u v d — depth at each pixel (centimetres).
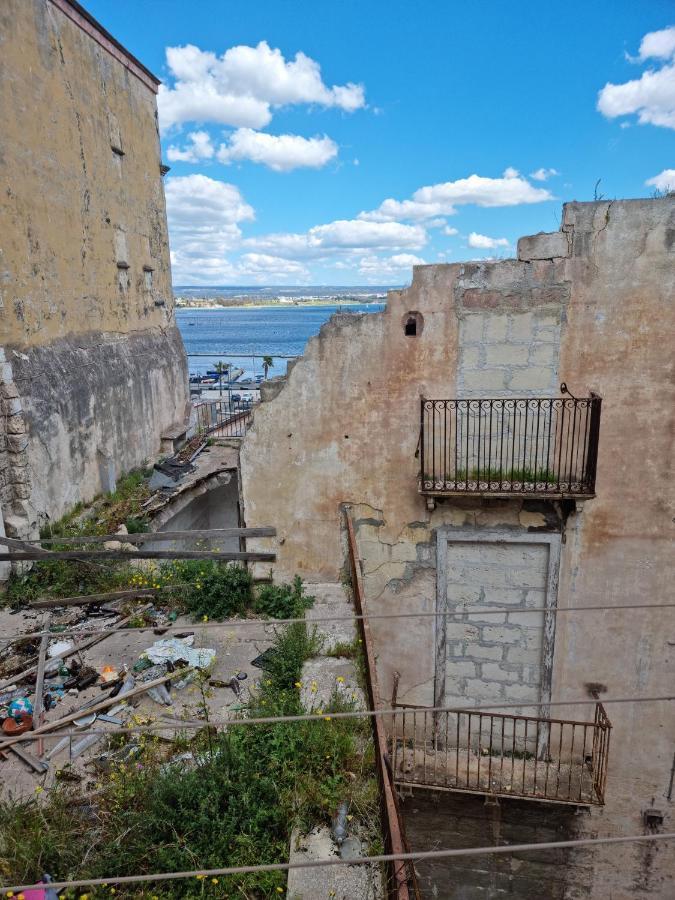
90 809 520
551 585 760
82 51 1219
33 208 1038
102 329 1320
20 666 724
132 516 1141
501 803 759
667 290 683
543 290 702
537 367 722
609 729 701
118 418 1338
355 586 715
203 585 856
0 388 924
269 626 801
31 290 1033
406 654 812
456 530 773
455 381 743
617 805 788
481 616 790
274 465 807
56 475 1061
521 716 721
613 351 705
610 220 678
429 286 723
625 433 718
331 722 582
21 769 573
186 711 637
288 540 829
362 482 791
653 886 794
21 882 440
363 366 757
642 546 739
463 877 787
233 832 485
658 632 757
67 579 907
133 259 1497
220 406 2155
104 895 440
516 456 745
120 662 736
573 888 789
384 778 438
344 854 475
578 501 718
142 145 1555
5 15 957
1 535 912
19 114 995
